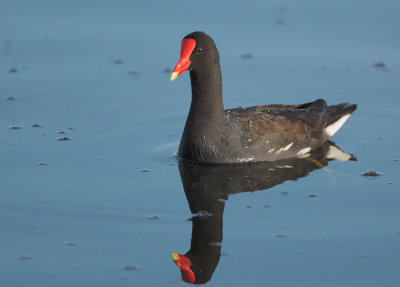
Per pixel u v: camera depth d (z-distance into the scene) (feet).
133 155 42.01
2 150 41.93
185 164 40.42
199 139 39.86
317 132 43.47
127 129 46.42
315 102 45.78
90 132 45.60
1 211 33.78
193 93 40.04
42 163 40.16
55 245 30.50
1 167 39.42
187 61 38.60
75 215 33.40
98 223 32.60
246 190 36.68
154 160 41.19
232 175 38.81
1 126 45.73
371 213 33.55
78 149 42.68
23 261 29.17
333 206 34.47
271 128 41.14
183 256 29.66
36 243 30.68
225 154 39.88
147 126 47.11
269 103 50.88
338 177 38.52
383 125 47.93
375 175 38.75
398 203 34.65
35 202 34.86
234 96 52.08
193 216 33.42
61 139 44.14
